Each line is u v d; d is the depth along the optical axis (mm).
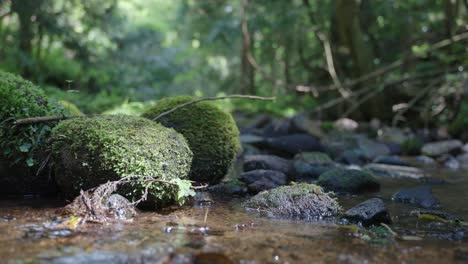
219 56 7125
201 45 6492
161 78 5465
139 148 1439
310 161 2596
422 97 4938
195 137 1832
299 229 1300
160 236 1182
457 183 2205
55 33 4020
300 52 5930
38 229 1198
